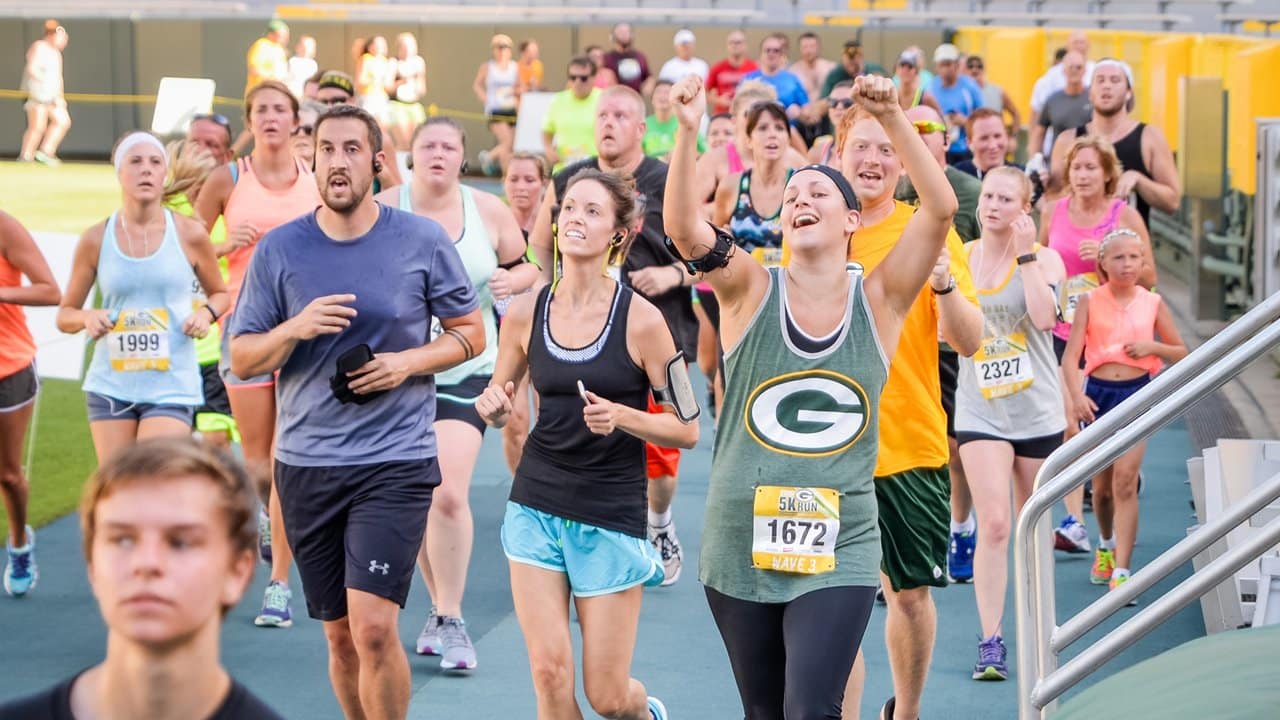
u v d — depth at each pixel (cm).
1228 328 583
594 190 701
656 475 1088
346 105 735
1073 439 592
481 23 4053
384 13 4159
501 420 724
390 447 723
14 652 956
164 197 1145
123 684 289
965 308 729
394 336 735
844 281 636
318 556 738
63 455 1511
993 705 866
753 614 638
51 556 1177
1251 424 1555
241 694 297
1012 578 1097
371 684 717
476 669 934
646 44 3966
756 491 631
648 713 725
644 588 1109
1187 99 1900
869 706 877
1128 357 1094
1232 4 3067
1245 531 920
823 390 632
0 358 1030
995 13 3747
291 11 4150
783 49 2766
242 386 1009
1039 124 2155
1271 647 562
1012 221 915
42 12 4206
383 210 749
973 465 919
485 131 4016
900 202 776
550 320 705
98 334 978
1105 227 1206
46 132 4222
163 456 286
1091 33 3091
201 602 285
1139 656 959
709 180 1404
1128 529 1031
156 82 4172
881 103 611
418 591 1112
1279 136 1630
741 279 637
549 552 693
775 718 652
